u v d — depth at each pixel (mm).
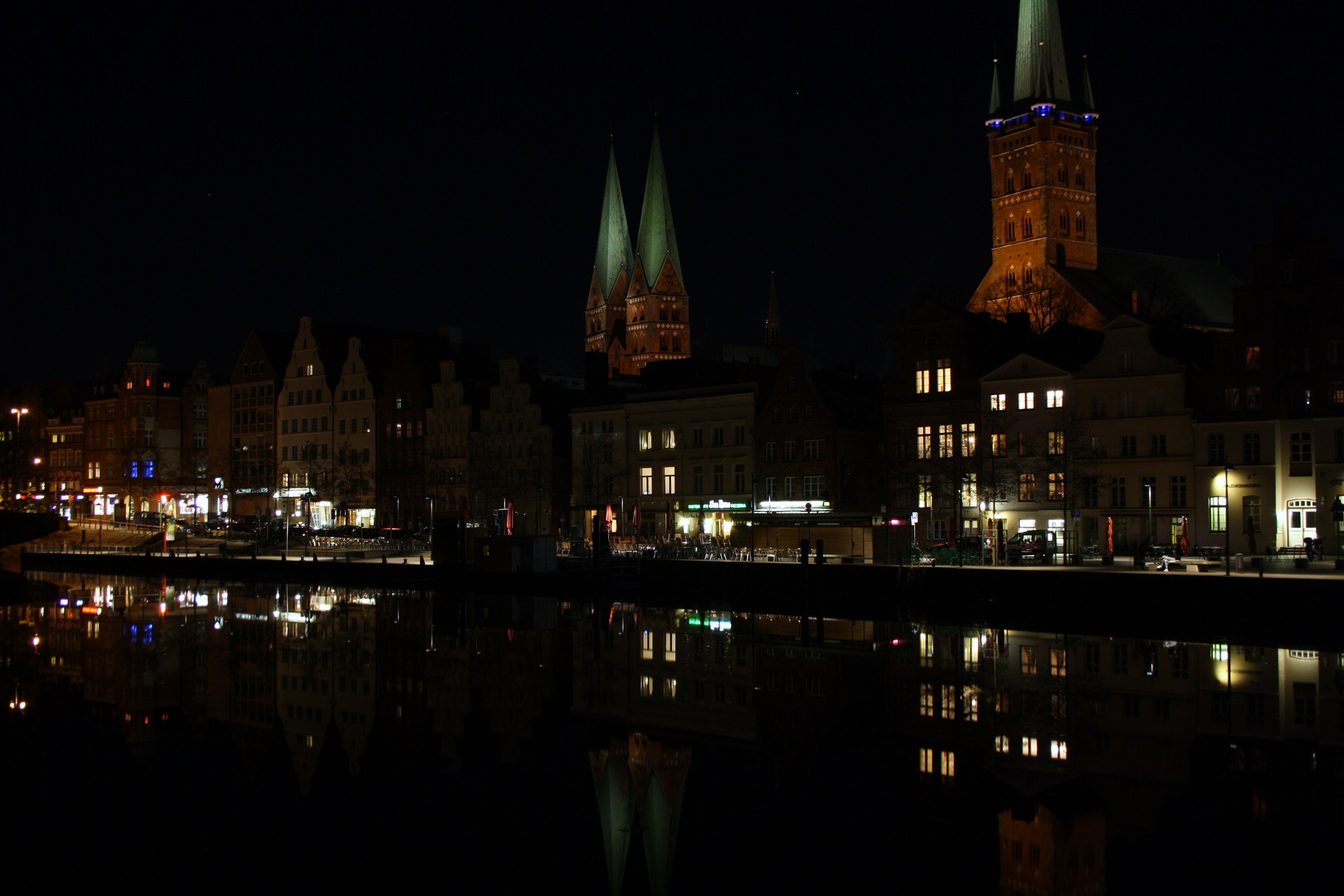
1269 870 33500
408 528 152125
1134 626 68188
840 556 95938
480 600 96625
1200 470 93062
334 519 158375
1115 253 167250
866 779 43062
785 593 83938
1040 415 99938
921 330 107562
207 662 68500
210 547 141125
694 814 39906
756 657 66812
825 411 109750
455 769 45938
